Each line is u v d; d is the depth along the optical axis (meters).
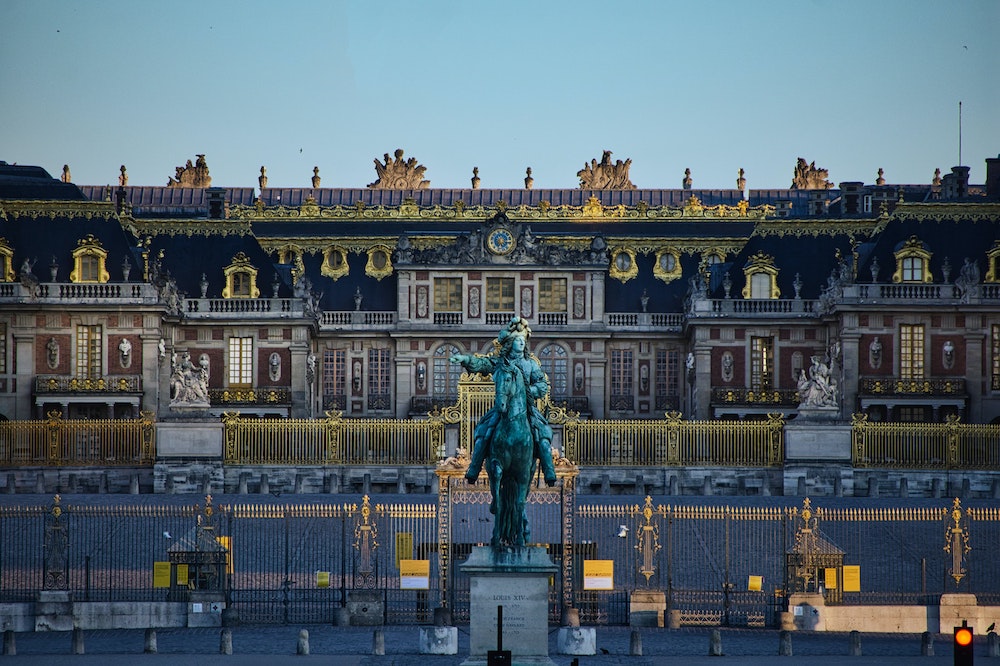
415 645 108.62
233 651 107.25
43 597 117.12
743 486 174.75
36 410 198.88
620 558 132.00
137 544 136.12
